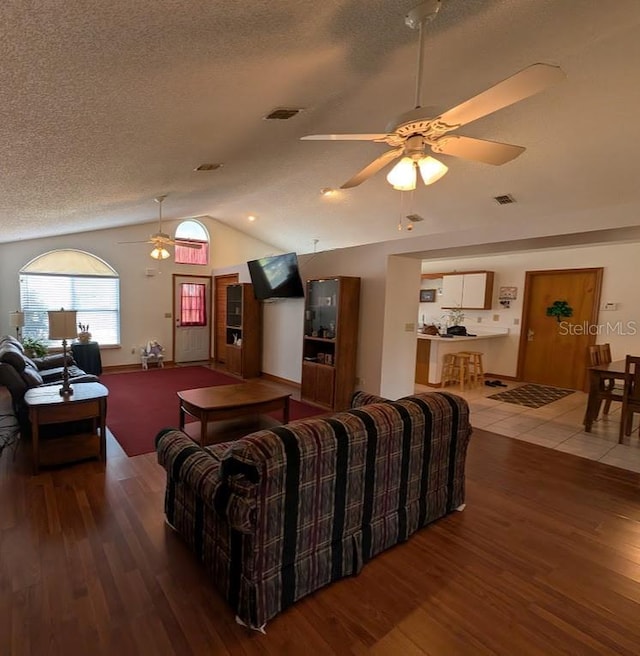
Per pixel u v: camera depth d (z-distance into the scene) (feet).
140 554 6.93
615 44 7.50
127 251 23.79
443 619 5.71
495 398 19.08
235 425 12.65
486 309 24.03
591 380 14.26
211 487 5.90
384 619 5.69
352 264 17.43
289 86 7.00
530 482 10.23
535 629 5.57
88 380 14.62
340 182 16.26
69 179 10.08
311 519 5.92
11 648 5.00
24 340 19.57
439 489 8.18
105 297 23.24
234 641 5.26
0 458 10.72
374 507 6.85
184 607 5.80
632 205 10.21
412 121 5.49
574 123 10.20
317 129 9.94
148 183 12.61
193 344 26.99
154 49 4.89
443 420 7.89
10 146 7.18
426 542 7.57
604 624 5.70
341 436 6.11
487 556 7.18
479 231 13.17
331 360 17.28
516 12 5.63
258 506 5.28
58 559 6.73
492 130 10.85
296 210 21.26
